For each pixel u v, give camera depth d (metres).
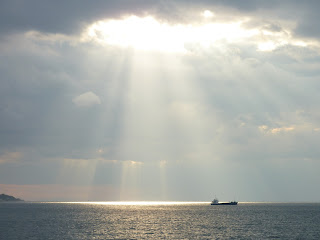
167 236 127.31
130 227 159.50
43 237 123.75
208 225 169.25
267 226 163.25
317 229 149.88
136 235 130.00
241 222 186.75
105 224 175.50
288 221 193.38
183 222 188.00
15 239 118.44
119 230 146.88
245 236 126.69
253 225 168.50
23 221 194.50
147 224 175.62
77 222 188.00
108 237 124.50
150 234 133.00
